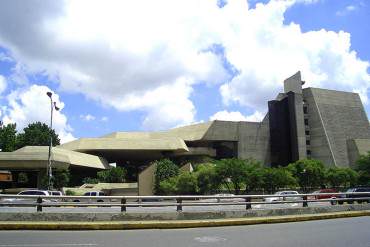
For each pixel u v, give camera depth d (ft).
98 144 371.56
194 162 382.83
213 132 407.03
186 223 55.83
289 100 435.12
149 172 322.96
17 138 377.09
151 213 58.70
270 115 433.07
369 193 85.92
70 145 377.71
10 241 40.65
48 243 39.34
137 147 376.68
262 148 423.64
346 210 80.33
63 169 282.56
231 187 295.48
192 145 428.15
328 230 52.49
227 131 413.18
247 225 59.77
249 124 422.82
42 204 58.29
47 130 392.27
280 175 277.44
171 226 54.95
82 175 377.09
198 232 49.96
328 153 427.33
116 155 412.57
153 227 54.29
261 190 293.43
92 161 344.90
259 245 39.14
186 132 423.64
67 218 55.77
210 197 64.28
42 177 277.03
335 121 446.19
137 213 58.13
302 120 430.20
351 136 453.17
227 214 63.67
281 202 72.02
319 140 435.53
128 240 41.91
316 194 77.71
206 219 61.41
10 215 55.01
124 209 60.23
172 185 293.84
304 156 422.41
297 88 437.17
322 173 315.78
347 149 443.32
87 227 51.78
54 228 51.11
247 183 276.21
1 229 50.57
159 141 379.96
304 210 72.95
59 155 277.64
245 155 414.21
